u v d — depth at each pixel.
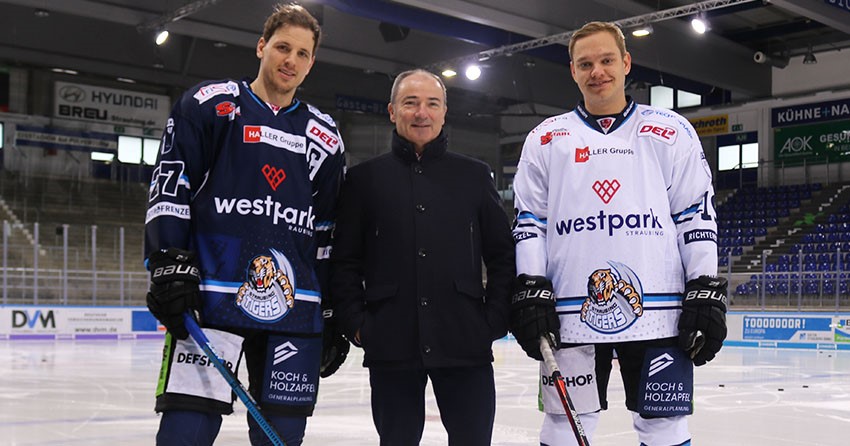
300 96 24.84
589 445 2.86
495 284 3.26
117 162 24.14
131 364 11.58
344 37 21.16
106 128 24.00
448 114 26.41
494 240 3.31
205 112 2.91
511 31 17.84
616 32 3.18
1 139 22.64
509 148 27.20
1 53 21.33
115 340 17.84
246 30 19.42
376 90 25.75
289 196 2.99
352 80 25.31
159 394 2.82
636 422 3.19
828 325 16.81
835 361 13.48
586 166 3.14
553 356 3.03
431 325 3.18
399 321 3.20
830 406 7.42
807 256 20.30
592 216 3.11
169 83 23.55
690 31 20.88
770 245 21.94
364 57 21.66
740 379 10.25
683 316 3.02
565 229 3.15
